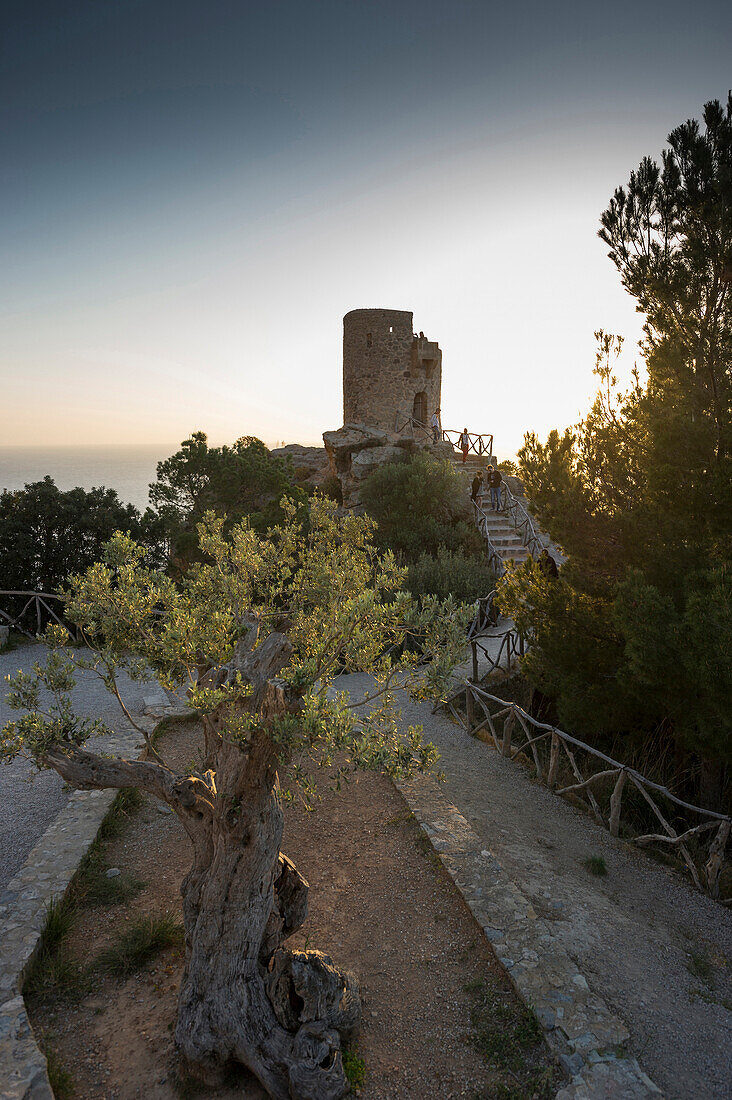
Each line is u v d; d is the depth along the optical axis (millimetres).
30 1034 4117
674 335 7879
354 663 4910
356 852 6742
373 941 5398
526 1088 3920
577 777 8234
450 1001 4695
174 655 4656
